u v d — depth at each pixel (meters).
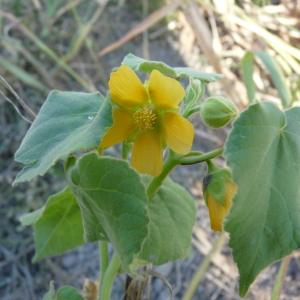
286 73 0.30
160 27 0.36
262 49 0.33
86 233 0.12
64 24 0.36
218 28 0.35
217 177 0.12
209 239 0.29
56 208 0.15
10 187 0.31
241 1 0.34
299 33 0.33
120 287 0.28
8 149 0.32
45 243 0.16
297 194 0.10
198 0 0.33
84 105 0.12
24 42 0.35
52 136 0.12
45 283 0.29
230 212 0.10
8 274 0.29
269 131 0.10
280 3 0.35
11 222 0.30
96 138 0.11
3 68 0.33
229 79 0.32
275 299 0.19
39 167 0.11
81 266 0.29
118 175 0.11
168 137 0.12
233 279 0.28
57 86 0.34
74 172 0.11
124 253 0.11
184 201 0.14
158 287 0.28
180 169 0.31
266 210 0.10
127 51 0.35
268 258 0.10
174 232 0.14
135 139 0.12
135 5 0.38
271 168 0.10
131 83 0.11
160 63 0.12
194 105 0.12
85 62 0.35
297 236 0.10
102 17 0.37
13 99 0.33
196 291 0.28
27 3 0.37
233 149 0.10
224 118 0.12
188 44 0.35
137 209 0.11
